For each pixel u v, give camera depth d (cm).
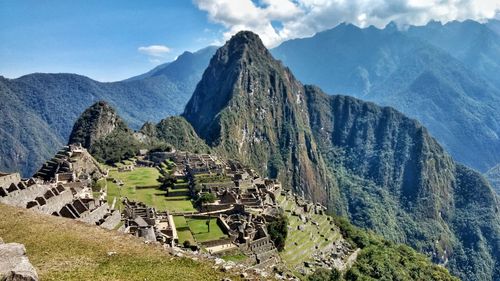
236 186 18662
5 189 8444
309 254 15938
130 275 5284
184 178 19675
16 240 5994
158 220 12388
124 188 17075
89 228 6988
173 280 5244
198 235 12150
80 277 5094
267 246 12888
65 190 10188
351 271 16100
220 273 5609
